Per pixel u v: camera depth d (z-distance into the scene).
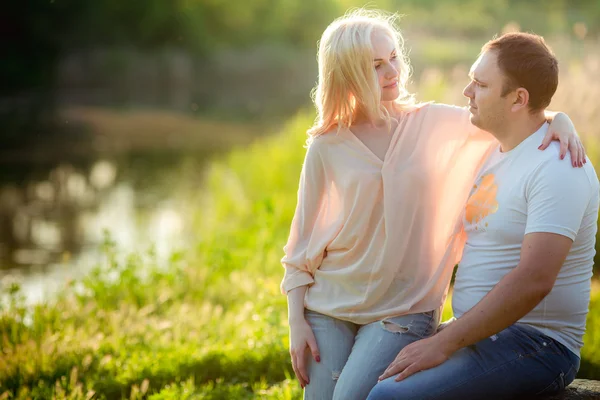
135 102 38.22
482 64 3.82
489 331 3.56
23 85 38.97
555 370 3.70
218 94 42.56
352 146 4.18
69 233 14.41
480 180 3.97
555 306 3.72
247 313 7.48
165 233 14.12
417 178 4.09
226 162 22.91
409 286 4.12
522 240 3.73
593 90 12.34
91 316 7.97
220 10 48.00
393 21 4.45
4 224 15.19
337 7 52.19
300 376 4.21
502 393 3.66
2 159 24.14
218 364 6.06
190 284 9.20
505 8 56.69
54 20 41.19
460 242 4.23
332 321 4.24
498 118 3.82
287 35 51.47
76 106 35.66
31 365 6.39
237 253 9.91
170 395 5.41
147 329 7.36
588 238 3.72
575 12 54.62
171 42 45.75
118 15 44.44
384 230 4.11
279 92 43.66
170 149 26.41
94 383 5.91
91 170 22.09
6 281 11.30
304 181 4.39
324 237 4.29
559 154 3.63
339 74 4.12
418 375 3.64
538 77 3.71
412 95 4.36
